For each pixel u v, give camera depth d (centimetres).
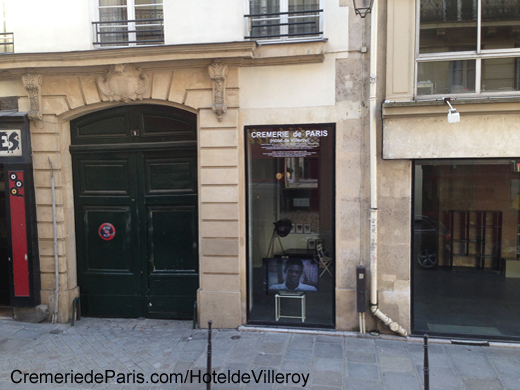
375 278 602
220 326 652
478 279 611
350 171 611
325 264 640
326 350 568
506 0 582
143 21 671
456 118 506
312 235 644
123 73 636
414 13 580
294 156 636
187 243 690
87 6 650
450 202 606
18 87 671
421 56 593
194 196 680
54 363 545
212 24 626
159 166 687
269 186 648
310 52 597
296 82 620
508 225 600
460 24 589
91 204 705
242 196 643
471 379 490
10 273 678
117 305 709
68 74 657
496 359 541
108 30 680
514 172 590
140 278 702
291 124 625
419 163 603
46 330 655
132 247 701
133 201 695
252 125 634
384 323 613
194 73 634
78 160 704
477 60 588
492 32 585
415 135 579
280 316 659
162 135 679
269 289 661
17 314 686
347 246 619
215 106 619
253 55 608
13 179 667
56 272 680
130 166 692
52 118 669
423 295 617
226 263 643
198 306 658
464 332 607
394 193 600
